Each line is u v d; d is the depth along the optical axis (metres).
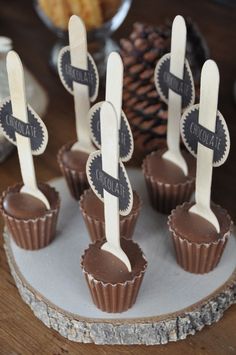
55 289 0.54
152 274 0.55
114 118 0.45
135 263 0.51
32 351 0.52
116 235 0.50
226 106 0.75
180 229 0.53
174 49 0.54
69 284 0.54
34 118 0.52
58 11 0.77
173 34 0.53
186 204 0.55
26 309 0.56
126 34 0.86
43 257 0.57
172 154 0.59
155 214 0.61
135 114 0.65
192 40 0.68
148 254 0.56
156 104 0.64
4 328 0.54
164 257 0.56
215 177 0.67
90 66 0.56
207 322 0.53
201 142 0.50
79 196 0.62
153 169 0.59
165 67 0.56
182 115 0.52
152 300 0.53
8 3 0.92
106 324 0.51
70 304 0.53
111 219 0.49
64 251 0.57
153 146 0.66
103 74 0.78
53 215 0.56
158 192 0.59
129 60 0.64
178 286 0.54
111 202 0.49
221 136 0.49
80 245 0.58
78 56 0.55
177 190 0.58
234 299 0.55
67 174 0.60
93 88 0.57
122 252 0.50
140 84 0.64
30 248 0.57
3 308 0.56
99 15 0.77
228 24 0.88
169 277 0.54
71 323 0.52
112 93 0.49
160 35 0.65
